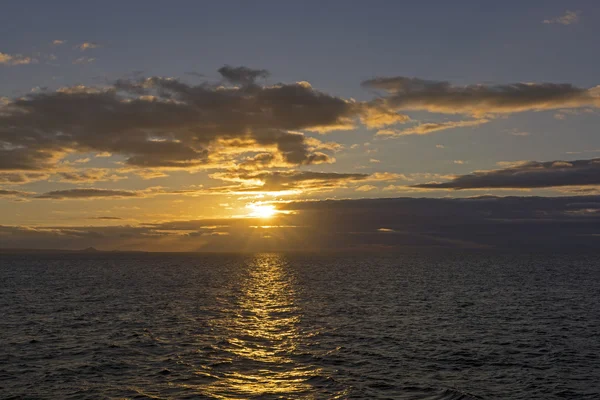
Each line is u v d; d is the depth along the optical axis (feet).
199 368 119.14
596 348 139.95
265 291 317.63
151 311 217.97
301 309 226.17
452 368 119.14
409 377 111.65
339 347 141.79
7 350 136.77
